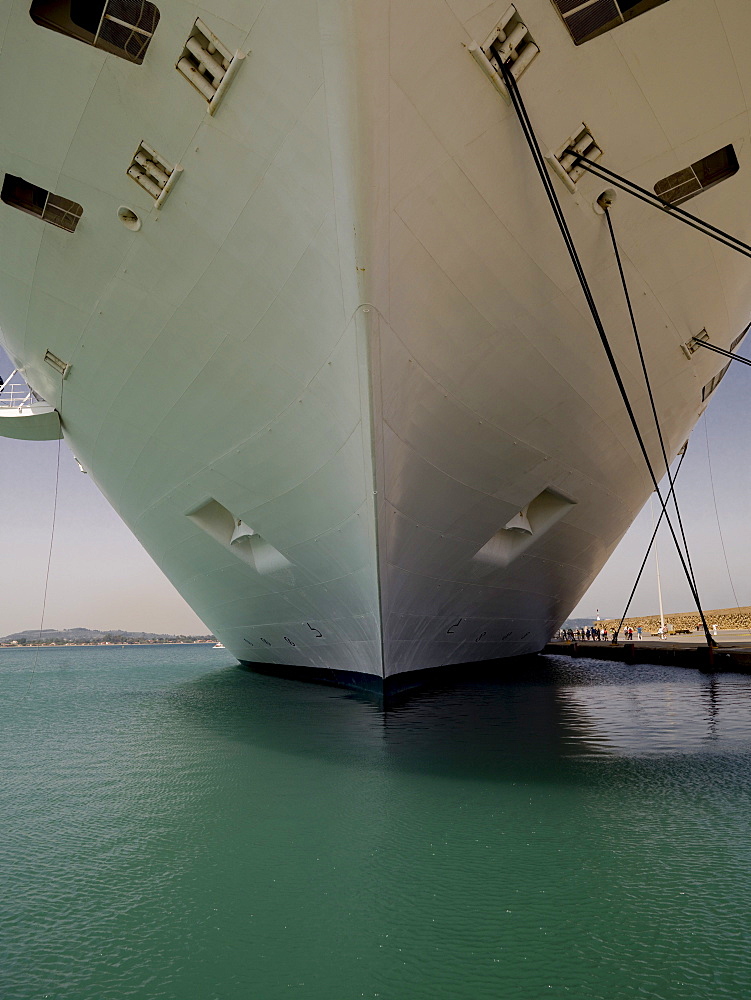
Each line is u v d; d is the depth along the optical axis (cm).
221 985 234
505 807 430
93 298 609
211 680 1591
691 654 1716
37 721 903
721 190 564
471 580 923
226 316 555
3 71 443
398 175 427
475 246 496
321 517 711
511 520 871
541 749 617
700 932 263
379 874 325
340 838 379
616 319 625
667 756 580
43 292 636
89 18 420
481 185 464
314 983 234
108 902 301
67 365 738
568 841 365
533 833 379
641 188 493
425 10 365
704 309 698
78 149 474
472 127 431
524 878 317
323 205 439
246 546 977
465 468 684
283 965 246
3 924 281
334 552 750
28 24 412
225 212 478
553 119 453
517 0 384
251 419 648
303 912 288
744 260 675
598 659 2134
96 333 652
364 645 895
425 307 512
